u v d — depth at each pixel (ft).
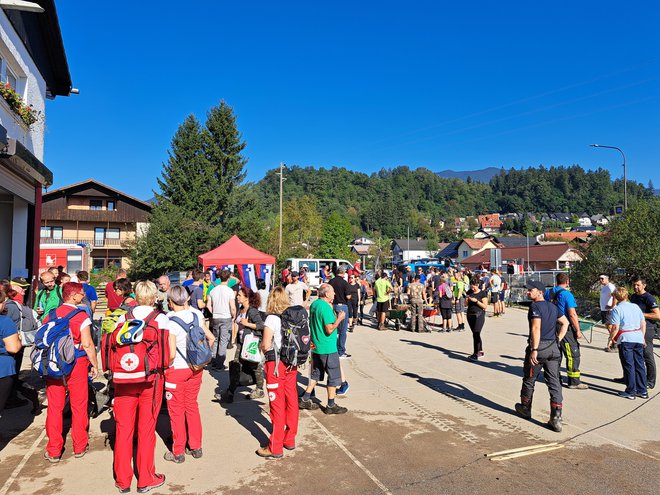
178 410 15.21
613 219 63.10
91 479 13.91
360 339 40.52
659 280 53.62
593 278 59.31
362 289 51.83
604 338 40.24
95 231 159.43
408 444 16.78
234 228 132.26
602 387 24.67
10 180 33.99
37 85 39.81
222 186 132.26
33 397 19.72
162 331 13.76
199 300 30.27
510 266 81.56
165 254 116.57
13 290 20.01
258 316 20.85
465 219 623.77
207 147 135.74
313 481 13.85
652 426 18.83
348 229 203.62
